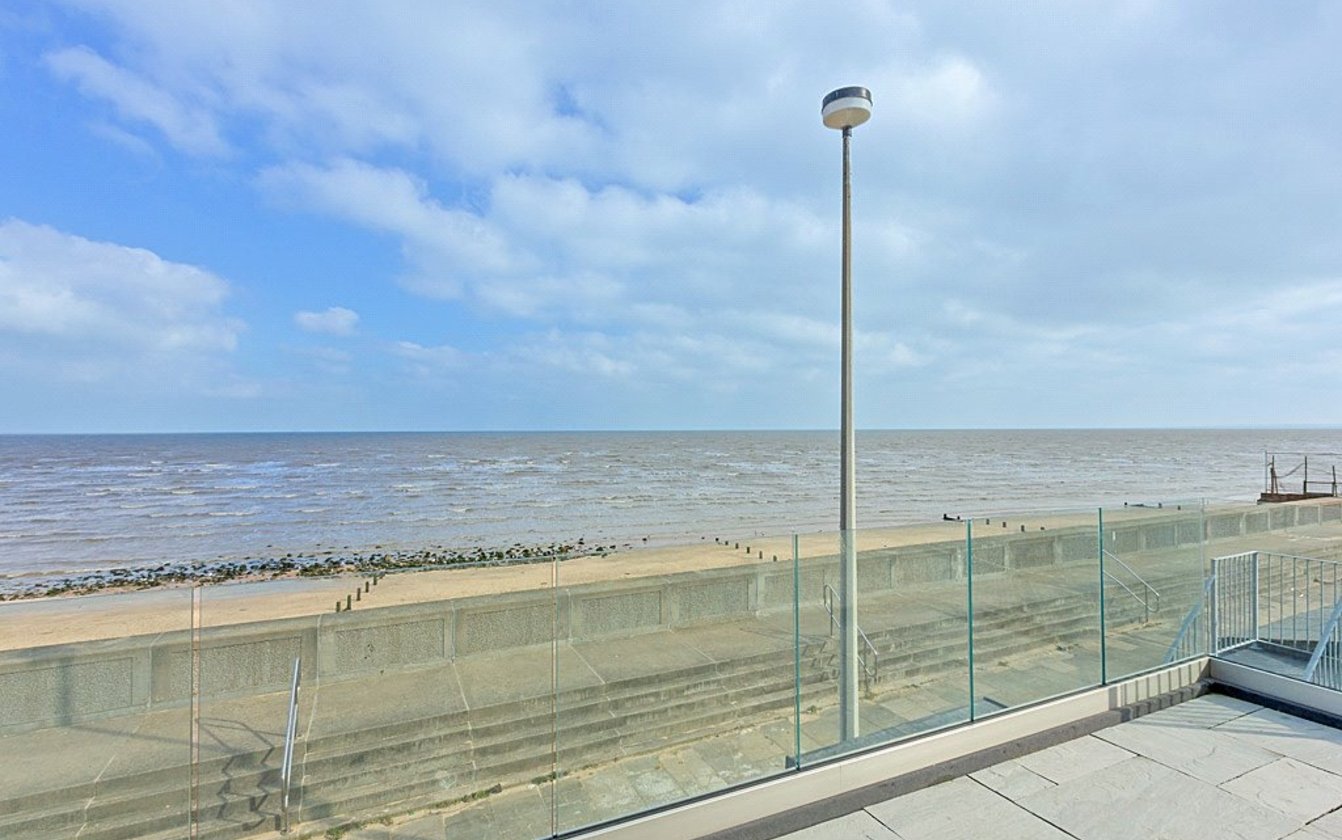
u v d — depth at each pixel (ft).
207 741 16.61
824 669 20.67
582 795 16.20
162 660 16.30
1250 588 22.72
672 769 16.42
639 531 104.68
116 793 15.24
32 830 14.40
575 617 21.91
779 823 13.43
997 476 188.85
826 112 20.57
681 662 21.42
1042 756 16.05
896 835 12.91
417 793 18.19
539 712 19.85
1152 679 19.49
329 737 18.10
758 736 17.98
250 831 16.69
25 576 76.28
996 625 23.34
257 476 199.93
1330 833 12.71
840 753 15.28
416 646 19.75
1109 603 23.80
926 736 15.83
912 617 23.24
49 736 14.89
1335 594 25.26
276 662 17.87
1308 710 18.08
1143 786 14.56
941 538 56.59
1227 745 16.47
